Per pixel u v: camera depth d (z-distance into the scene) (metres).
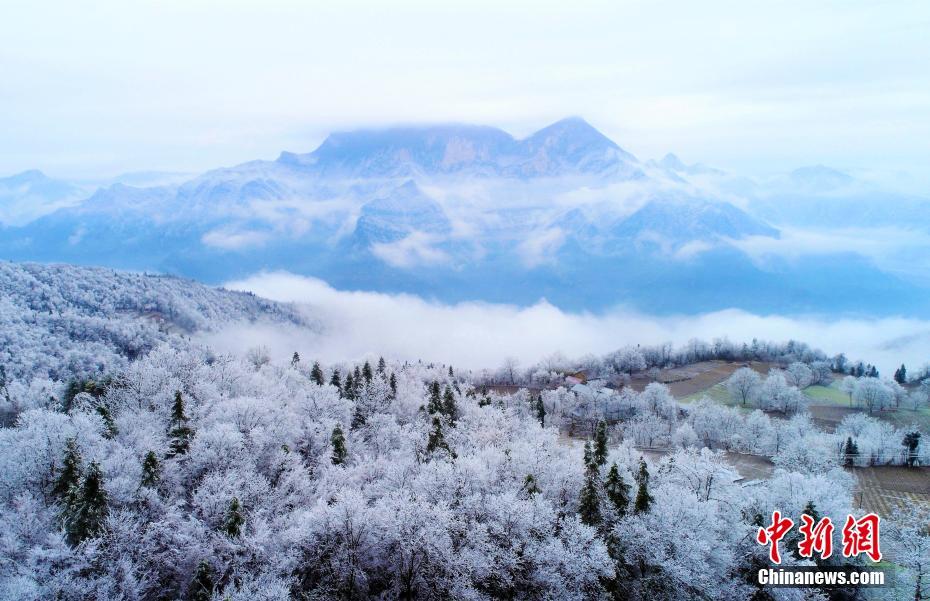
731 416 123.56
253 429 69.38
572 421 152.38
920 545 53.16
